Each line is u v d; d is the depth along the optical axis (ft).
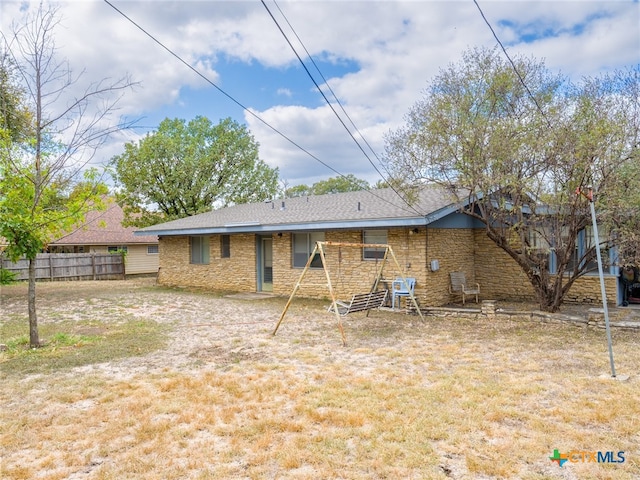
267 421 13.64
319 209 45.21
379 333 26.37
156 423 13.62
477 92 28.37
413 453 11.58
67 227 25.27
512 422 13.38
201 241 55.42
